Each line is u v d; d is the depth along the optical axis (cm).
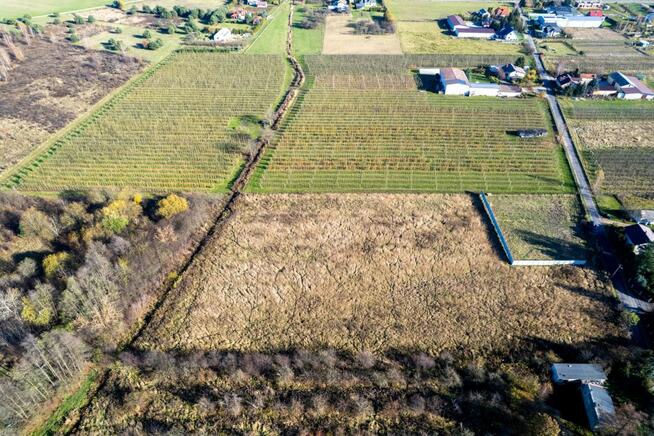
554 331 6309
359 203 8681
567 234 7881
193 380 5797
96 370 5922
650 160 9662
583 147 10162
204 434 5175
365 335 6338
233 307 6762
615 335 6231
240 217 8412
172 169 9694
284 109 11888
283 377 5738
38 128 11238
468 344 6191
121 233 7644
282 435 5194
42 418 5406
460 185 9094
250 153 10112
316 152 10138
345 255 7600
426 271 7288
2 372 5684
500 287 6981
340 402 5472
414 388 5678
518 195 8794
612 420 5091
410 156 9956
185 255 7712
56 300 6394
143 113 11819
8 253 7531
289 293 6962
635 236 7381
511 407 5409
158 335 6369
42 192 9106
